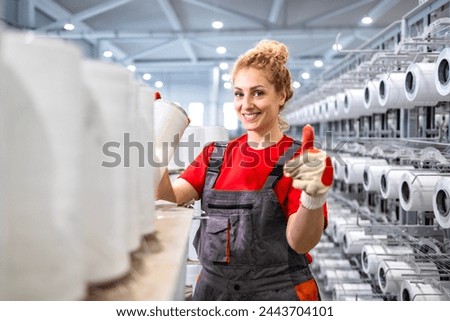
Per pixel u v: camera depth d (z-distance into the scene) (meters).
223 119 11.70
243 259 1.16
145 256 0.54
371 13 6.14
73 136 0.36
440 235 2.37
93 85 0.42
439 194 1.87
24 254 0.34
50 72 0.34
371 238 2.91
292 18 6.64
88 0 5.71
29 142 0.33
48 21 6.56
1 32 0.33
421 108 2.94
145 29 7.33
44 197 0.34
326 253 4.04
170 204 0.95
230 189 1.21
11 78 0.33
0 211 0.33
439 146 2.42
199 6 6.10
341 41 7.79
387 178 2.46
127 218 0.47
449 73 1.74
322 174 0.78
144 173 0.58
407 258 2.44
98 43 7.58
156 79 12.31
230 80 1.29
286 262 1.16
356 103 3.49
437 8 2.39
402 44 2.15
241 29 6.96
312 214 0.95
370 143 3.36
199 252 1.28
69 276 0.36
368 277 3.35
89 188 0.42
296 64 9.36
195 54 9.46
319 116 5.16
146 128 0.59
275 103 1.23
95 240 0.42
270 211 1.15
